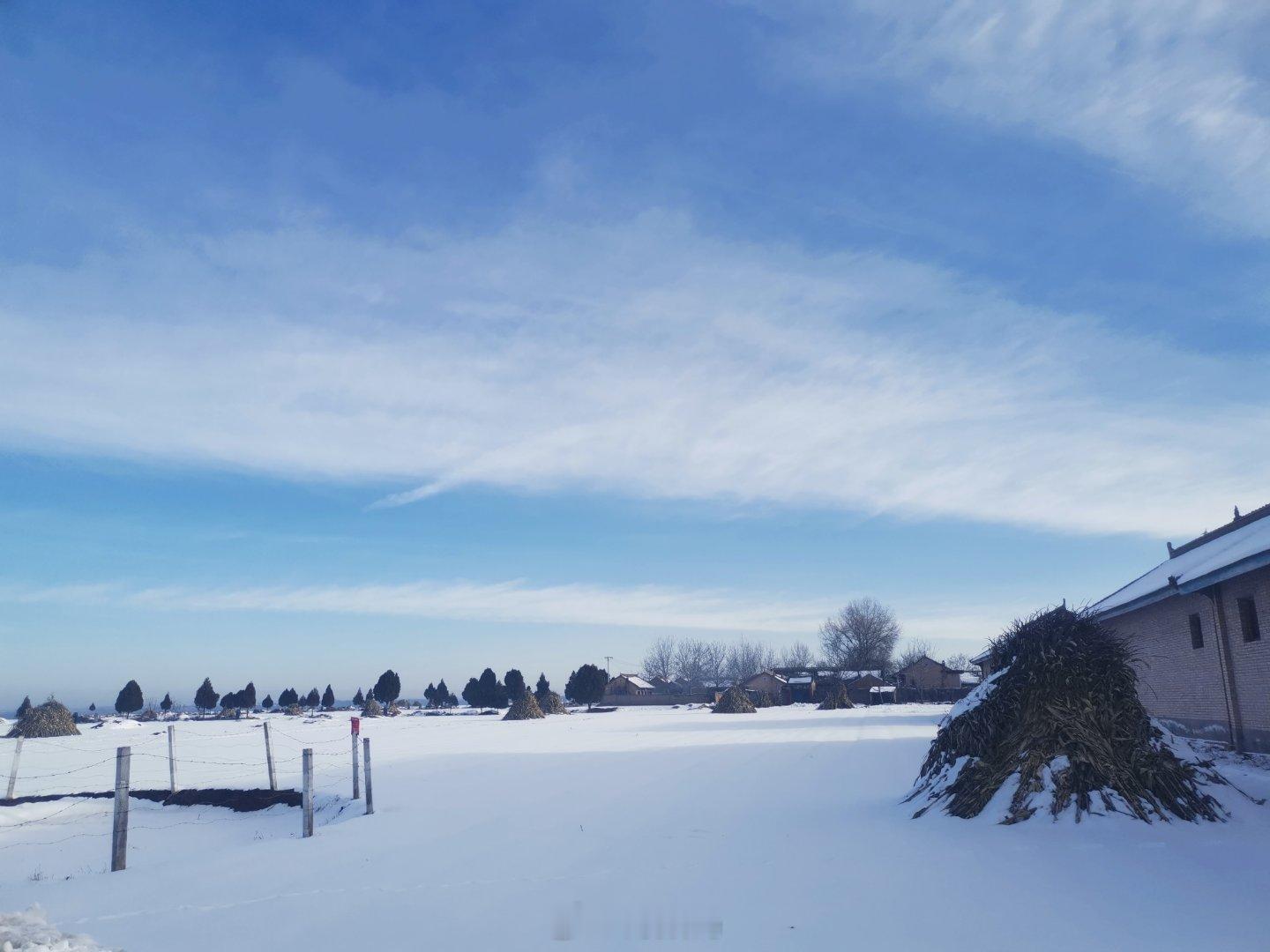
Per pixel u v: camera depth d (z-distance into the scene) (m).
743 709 49.16
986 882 6.24
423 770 16.31
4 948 5.50
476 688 68.44
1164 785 8.16
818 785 12.86
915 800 9.77
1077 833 7.54
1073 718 8.65
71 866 9.47
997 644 10.52
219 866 8.47
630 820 9.95
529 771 15.74
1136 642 21.59
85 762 19.75
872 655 99.62
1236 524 19.39
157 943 5.86
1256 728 15.30
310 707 70.50
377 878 7.50
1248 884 6.05
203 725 38.56
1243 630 15.72
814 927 5.43
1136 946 4.89
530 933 5.62
